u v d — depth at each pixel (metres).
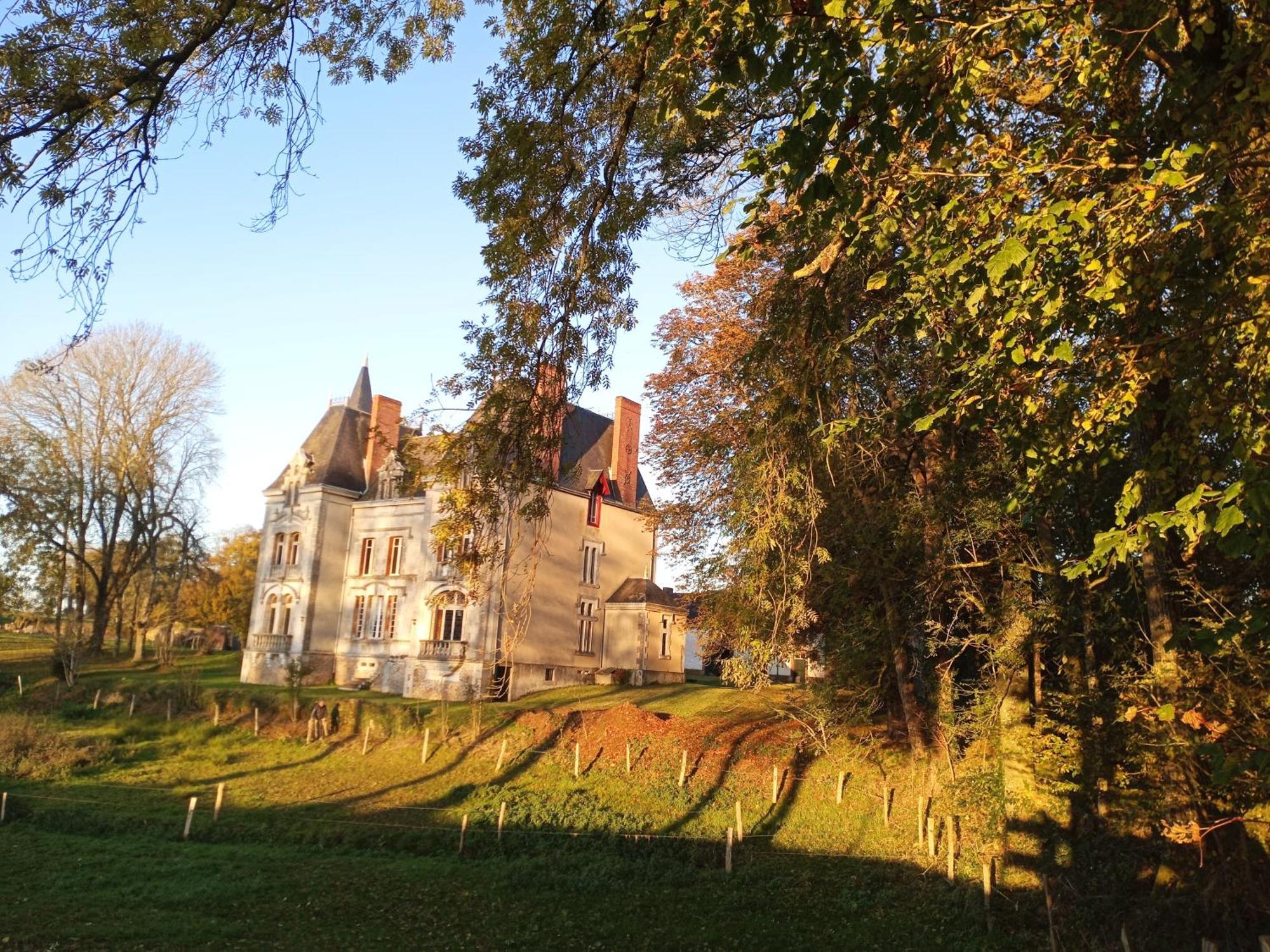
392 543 51.09
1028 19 8.12
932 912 20.02
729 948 18.31
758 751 31.50
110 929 17.53
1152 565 13.47
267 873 22.69
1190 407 8.85
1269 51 7.69
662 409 31.80
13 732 35.41
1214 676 12.96
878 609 22.84
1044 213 7.73
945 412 9.93
